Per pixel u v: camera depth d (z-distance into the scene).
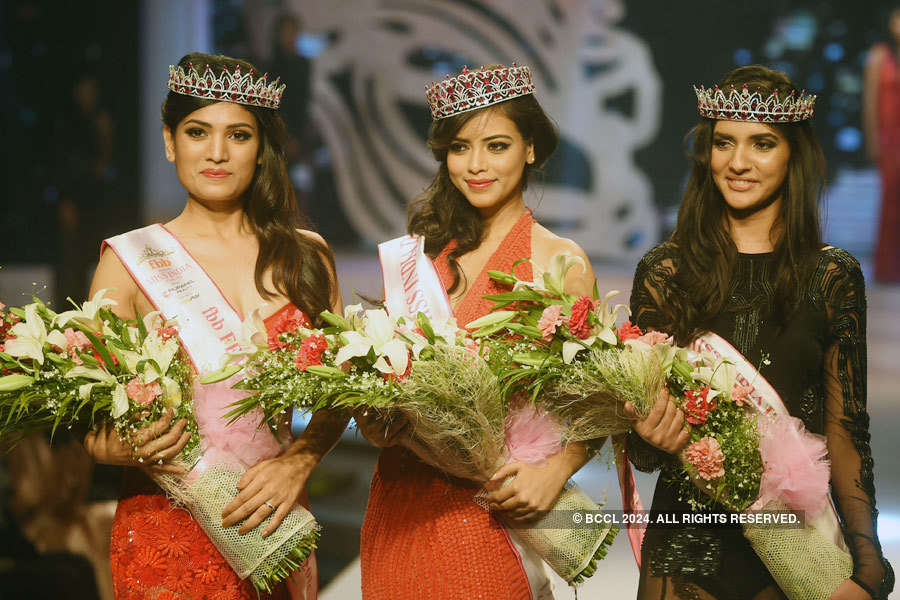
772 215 4.50
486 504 4.36
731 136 4.38
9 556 6.42
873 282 20.78
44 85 19.14
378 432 4.30
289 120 21.22
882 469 9.24
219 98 4.48
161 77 19.56
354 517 8.70
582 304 4.09
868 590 4.13
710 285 4.44
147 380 3.98
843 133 21.05
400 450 4.55
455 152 4.64
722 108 4.39
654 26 20.59
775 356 4.38
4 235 19.27
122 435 4.05
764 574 4.38
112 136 19.09
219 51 20.86
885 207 20.47
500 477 4.22
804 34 20.39
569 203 21.12
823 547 4.17
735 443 4.14
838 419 4.33
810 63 20.58
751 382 4.33
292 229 4.79
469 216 4.80
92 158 18.88
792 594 4.22
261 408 4.25
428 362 3.97
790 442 4.17
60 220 18.42
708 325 4.48
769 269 4.46
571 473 4.37
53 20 19.09
